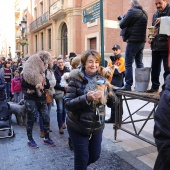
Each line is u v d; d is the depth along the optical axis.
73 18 14.80
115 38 11.71
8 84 8.35
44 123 3.98
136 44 3.77
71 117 2.26
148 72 3.50
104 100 2.20
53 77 4.32
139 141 4.13
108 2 11.20
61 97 4.51
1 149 3.85
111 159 3.42
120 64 4.95
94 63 2.24
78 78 2.23
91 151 2.40
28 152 3.72
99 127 2.31
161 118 1.44
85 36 14.19
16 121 5.78
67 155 3.60
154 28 3.14
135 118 5.65
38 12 23.48
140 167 3.16
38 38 23.92
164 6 3.16
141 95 3.26
